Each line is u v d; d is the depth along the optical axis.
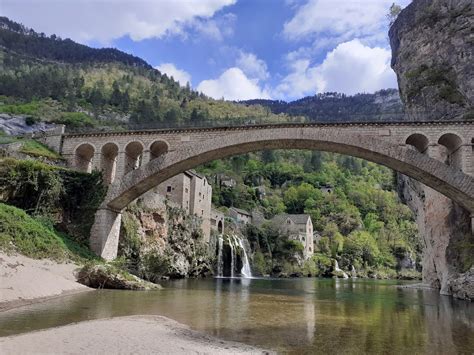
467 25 43.41
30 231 27.91
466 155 32.62
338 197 145.75
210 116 187.75
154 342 11.99
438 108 44.47
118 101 166.88
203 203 68.56
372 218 137.75
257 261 83.12
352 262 105.44
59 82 154.50
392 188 177.88
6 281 19.69
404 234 129.50
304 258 95.56
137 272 35.28
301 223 102.56
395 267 112.19
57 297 21.25
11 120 96.44
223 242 71.88
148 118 156.12
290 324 16.59
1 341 10.98
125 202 38.22
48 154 37.75
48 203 34.00
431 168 32.75
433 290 42.31
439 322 18.22
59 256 28.66
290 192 139.25
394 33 57.53
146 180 36.75
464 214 36.72
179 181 62.56
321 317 19.06
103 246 35.38
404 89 52.69
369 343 13.22
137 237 43.78
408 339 14.07
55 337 11.82
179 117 162.88
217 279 56.22
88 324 14.12
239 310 20.39
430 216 45.91
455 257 35.72
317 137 34.91
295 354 11.44
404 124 33.94
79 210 36.53
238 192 118.44
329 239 114.75
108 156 40.41
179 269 52.84
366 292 37.88
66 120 108.88
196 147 36.47
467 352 12.14
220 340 12.98
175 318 16.98
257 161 162.88
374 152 34.03
